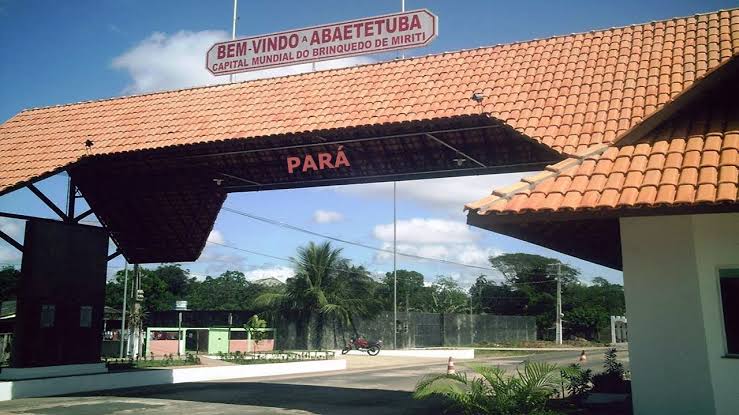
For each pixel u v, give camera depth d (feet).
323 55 53.62
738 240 25.54
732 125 26.86
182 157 51.75
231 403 48.60
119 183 59.41
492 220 26.23
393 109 42.57
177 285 247.29
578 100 37.47
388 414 42.34
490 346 176.35
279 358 99.14
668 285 26.37
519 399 28.96
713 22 39.73
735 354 25.20
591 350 163.02
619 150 28.19
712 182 23.76
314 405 47.62
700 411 25.17
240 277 256.93
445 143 44.73
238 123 46.98
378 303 143.43
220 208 62.23
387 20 51.85
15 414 42.27
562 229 35.37
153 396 53.62
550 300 228.02
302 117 45.06
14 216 53.72
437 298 229.04
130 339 92.12
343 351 130.62
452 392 29.60
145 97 56.80
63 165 48.85
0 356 76.02
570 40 44.09
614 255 47.67
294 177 54.95
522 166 46.55
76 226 58.90
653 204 23.62
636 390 26.30
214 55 57.41
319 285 136.77
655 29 41.55
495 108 39.04
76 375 56.70
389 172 51.11
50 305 55.83
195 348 131.75
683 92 27.50
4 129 58.29
